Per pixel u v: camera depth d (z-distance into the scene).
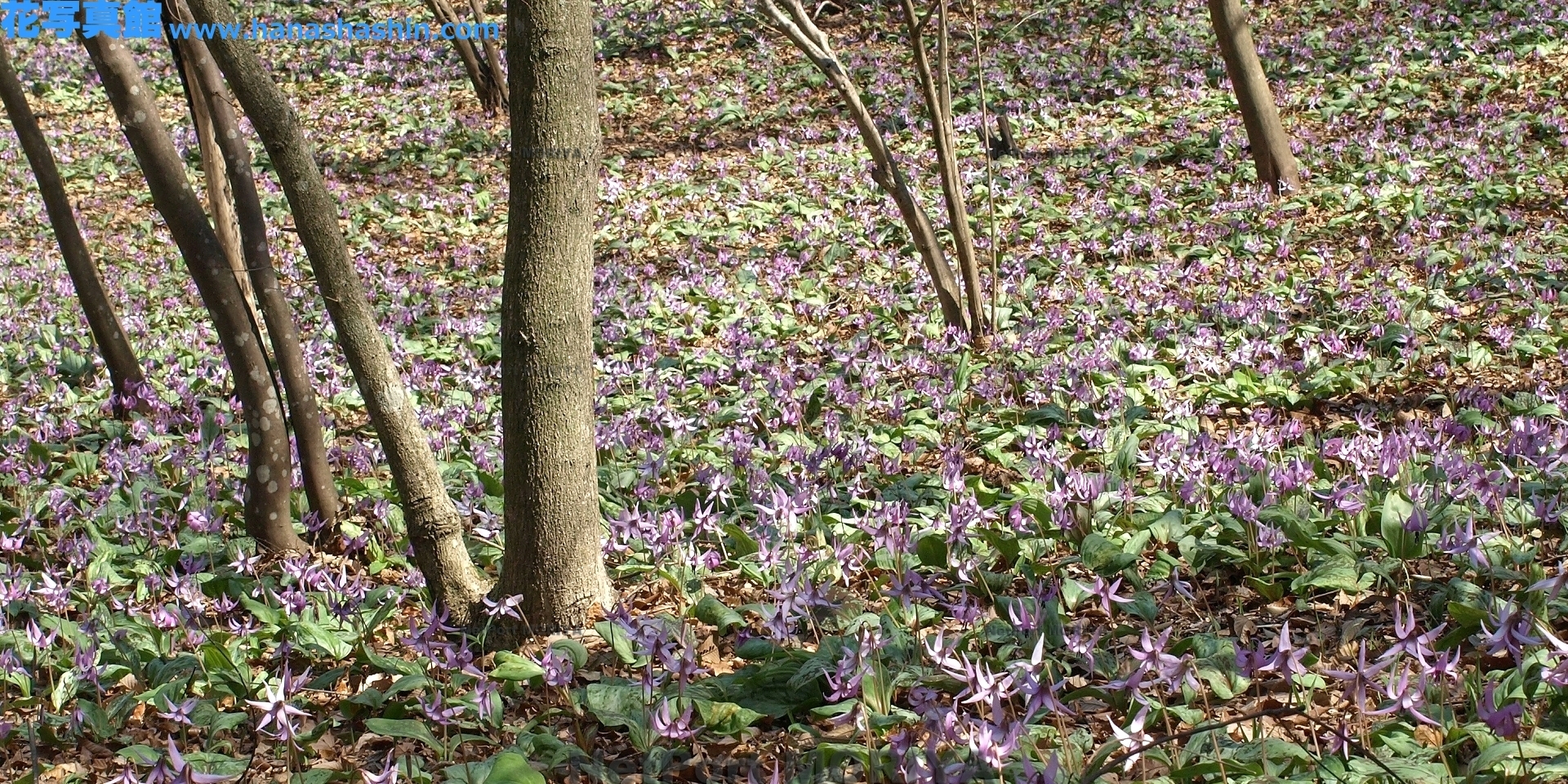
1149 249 11.67
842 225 13.18
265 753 4.23
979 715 3.70
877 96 18.64
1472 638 3.63
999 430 7.23
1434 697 3.51
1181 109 16.20
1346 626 4.25
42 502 7.04
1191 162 13.94
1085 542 5.07
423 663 4.64
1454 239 10.62
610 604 5.08
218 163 6.83
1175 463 5.70
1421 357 7.96
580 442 4.88
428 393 9.05
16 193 17.41
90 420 9.17
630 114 19.83
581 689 4.11
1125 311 9.59
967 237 9.65
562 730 4.20
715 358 9.55
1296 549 4.89
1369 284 9.58
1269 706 3.66
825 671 3.74
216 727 4.17
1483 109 14.20
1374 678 3.38
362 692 4.43
